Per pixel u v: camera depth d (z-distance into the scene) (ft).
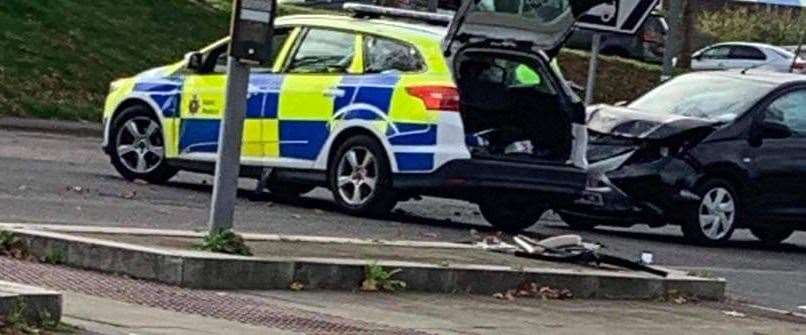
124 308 28.30
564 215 54.08
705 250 51.34
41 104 81.82
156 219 42.37
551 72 48.29
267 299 31.12
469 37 46.60
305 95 48.57
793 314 38.04
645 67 119.55
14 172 51.93
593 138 52.39
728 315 36.52
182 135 51.67
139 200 47.06
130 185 51.55
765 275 46.24
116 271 31.81
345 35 48.57
